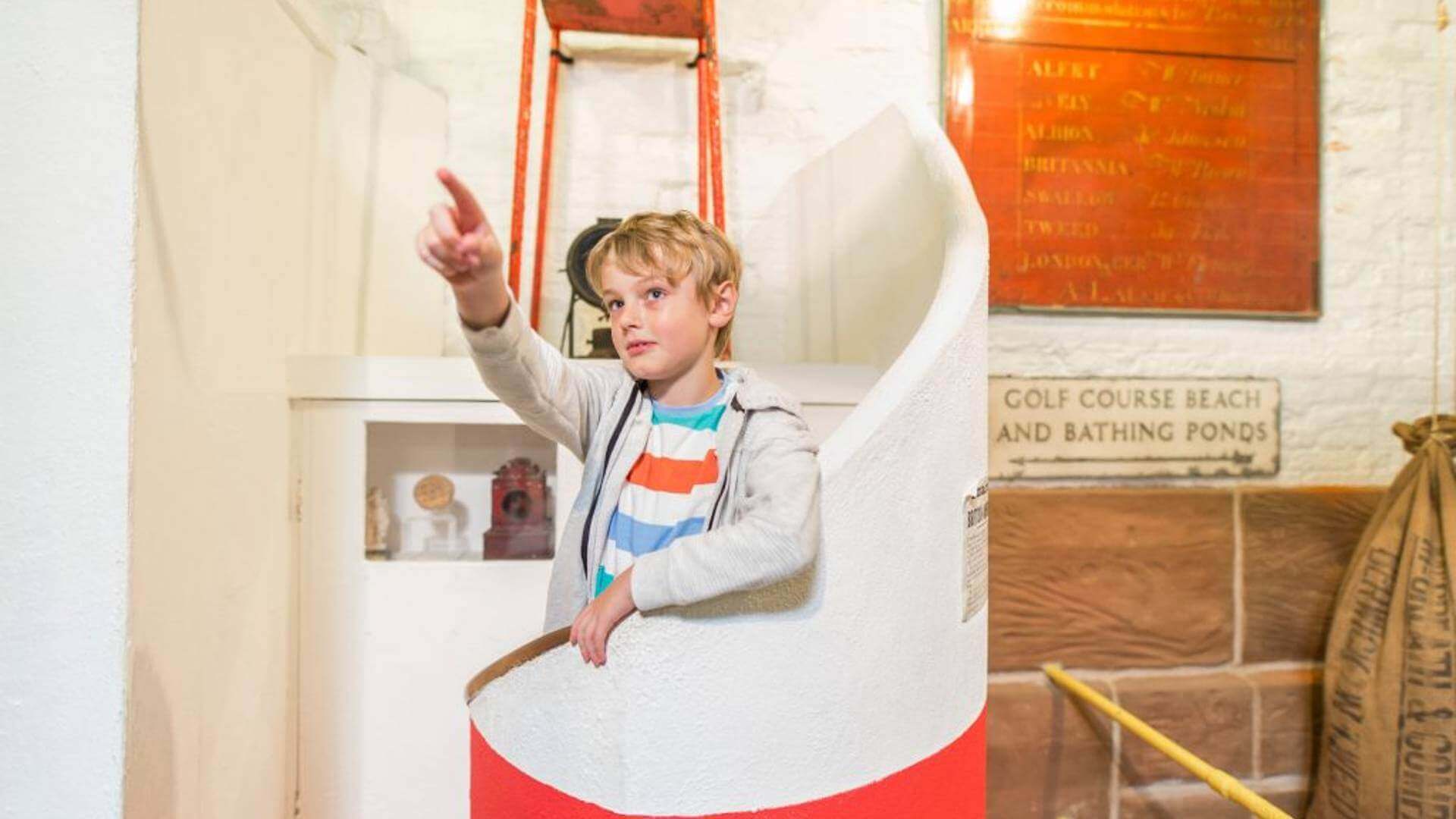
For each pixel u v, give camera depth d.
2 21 0.93
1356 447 2.15
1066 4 2.04
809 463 0.82
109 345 0.94
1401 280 2.16
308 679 1.40
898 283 1.45
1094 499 2.01
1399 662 1.73
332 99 1.58
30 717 0.94
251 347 1.25
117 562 0.94
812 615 0.83
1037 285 2.03
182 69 1.05
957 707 1.00
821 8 2.05
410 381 1.39
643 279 0.89
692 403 0.94
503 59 1.97
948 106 2.01
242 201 1.23
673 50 2.01
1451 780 1.66
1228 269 2.09
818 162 1.87
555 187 1.98
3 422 0.93
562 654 0.84
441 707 1.41
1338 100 2.14
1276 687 2.00
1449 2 2.18
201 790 1.13
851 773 0.87
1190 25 2.07
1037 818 1.96
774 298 2.05
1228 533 2.05
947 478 0.97
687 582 0.75
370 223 1.73
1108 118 2.05
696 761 0.80
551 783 0.84
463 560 1.46
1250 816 1.99
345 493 1.40
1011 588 1.98
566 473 1.43
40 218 0.93
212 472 1.14
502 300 0.82
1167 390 2.07
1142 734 1.73
